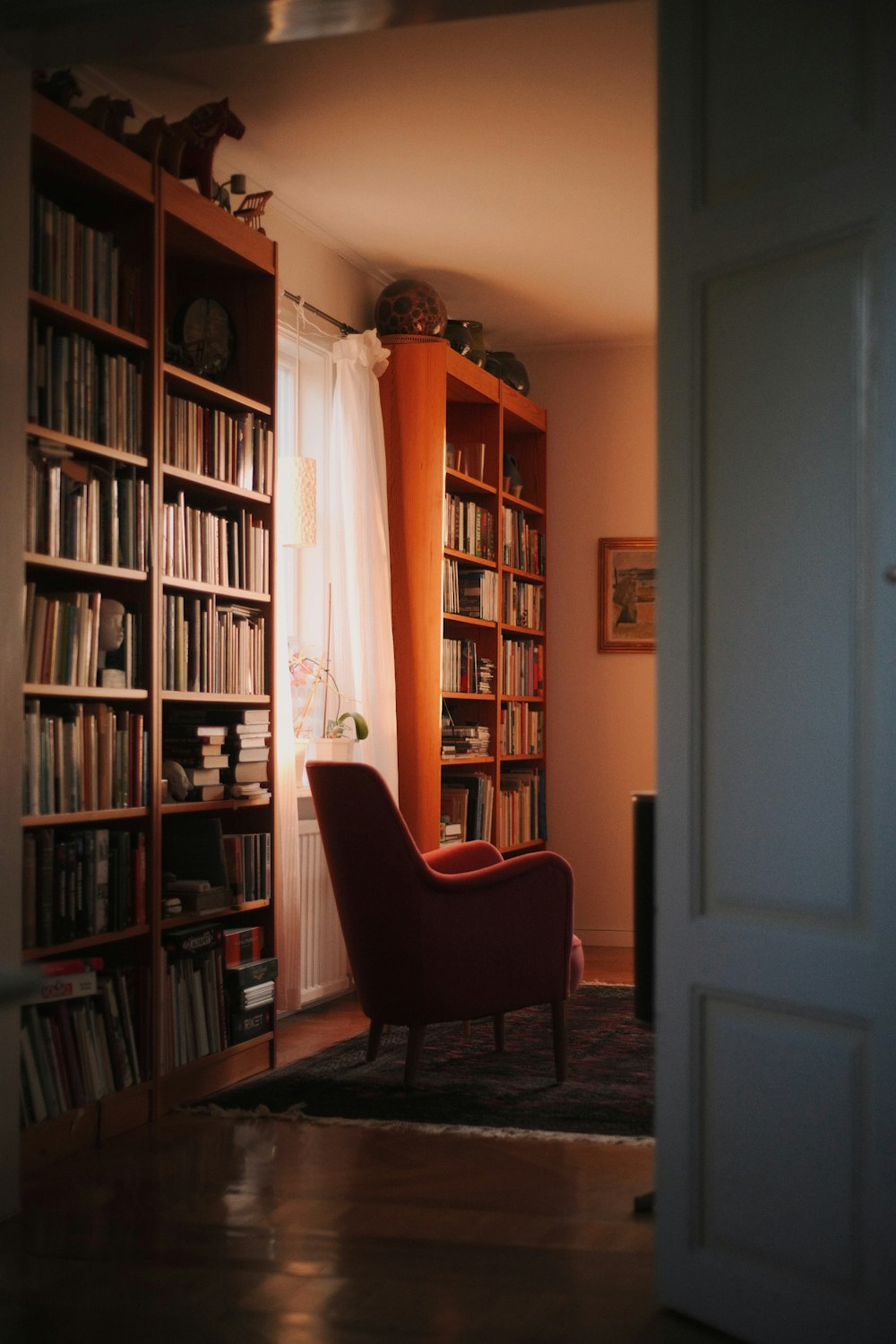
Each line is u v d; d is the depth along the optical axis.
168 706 4.74
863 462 2.38
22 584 3.27
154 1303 2.72
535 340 7.89
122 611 3.96
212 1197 3.36
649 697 7.84
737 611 2.57
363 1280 2.84
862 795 2.38
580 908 7.87
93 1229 3.14
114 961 4.08
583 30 4.27
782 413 2.50
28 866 3.55
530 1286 2.80
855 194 2.39
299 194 5.68
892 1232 2.29
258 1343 2.53
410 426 6.27
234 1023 4.51
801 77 2.49
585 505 7.96
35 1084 3.59
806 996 2.42
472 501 7.19
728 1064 2.57
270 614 4.82
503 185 5.57
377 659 5.92
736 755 2.57
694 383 2.63
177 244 4.47
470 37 4.32
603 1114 4.08
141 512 4.05
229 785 4.57
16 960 3.23
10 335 3.21
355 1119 4.04
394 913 4.35
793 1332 2.43
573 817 7.91
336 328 6.30
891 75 2.36
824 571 2.44
